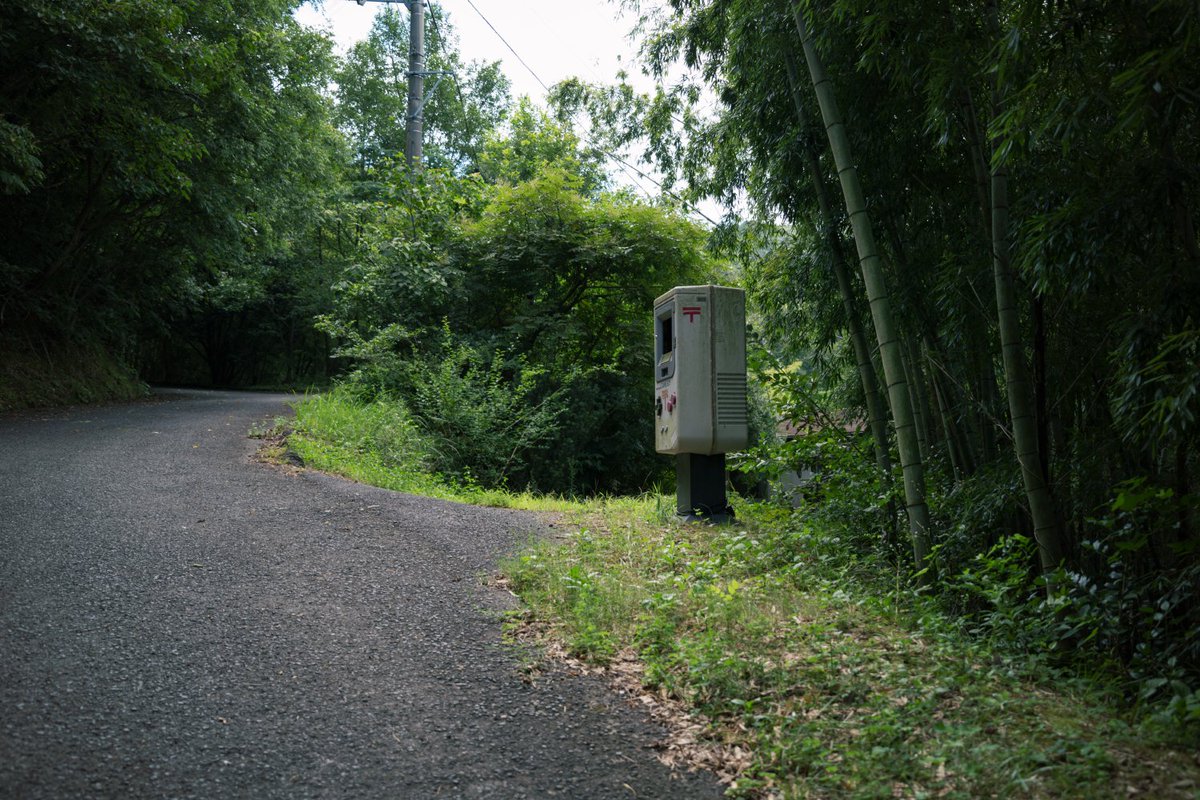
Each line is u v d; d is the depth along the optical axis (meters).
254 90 16.83
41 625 3.97
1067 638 4.09
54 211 16.16
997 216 4.50
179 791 2.68
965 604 4.86
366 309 14.76
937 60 4.57
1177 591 3.86
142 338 26.75
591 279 16.47
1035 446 4.45
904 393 5.20
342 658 3.88
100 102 12.48
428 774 2.91
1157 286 4.03
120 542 5.48
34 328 16.36
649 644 4.16
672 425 7.18
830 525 6.23
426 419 13.09
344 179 31.81
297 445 9.99
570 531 6.73
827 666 3.74
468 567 5.48
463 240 15.88
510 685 3.71
